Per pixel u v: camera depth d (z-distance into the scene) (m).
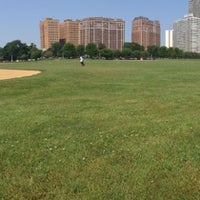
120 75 38.38
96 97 19.98
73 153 8.25
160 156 7.95
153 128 10.98
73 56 183.62
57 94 21.84
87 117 13.18
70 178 6.71
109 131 10.62
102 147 8.74
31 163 7.57
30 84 26.34
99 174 6.89
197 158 7.77
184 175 6.79
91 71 45.22
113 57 183.12
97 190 6.16
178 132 10.36
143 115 13.62
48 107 16.08
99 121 12.35
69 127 11.30
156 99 18.61
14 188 6.28
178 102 17.33
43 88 24.61
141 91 22.91
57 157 7.95
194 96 19.78
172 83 28.89
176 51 199.00
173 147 8.69
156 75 39.16
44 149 8.62
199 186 6.29
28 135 10.17
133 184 6.41
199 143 9.08
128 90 23.58
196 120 12.31
